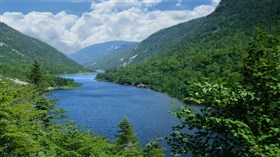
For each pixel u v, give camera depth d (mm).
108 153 26781
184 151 5828
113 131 63906
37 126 20062
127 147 36281
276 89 5508
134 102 108562
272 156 4715
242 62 6258
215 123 5598
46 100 27859
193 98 5809
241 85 6074
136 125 70250
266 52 6094
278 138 5121
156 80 173000
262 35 6270
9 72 132500
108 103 104750
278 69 5762
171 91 133125
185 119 5863
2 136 12391
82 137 20922
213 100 5727
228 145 5570
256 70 5902
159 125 70375
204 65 162625
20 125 14016
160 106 98875
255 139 5133
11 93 13984
